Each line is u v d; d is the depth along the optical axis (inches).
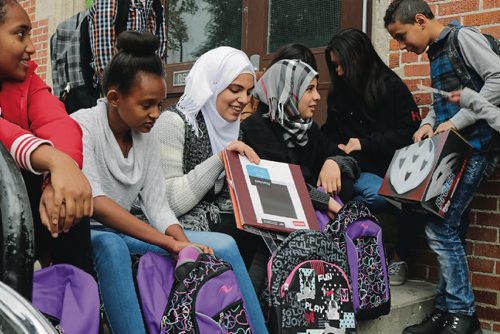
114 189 77.4
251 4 160.1
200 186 86.0
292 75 104.5
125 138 79.3
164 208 81.0
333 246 85.7
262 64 157.6
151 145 81.6
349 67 118.1
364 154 118.3
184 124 90.5
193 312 64.9
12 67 60.3
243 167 88.1
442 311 108.8
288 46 114.9
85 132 74.3
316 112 147.6
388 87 118.4
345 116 123.9
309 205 91.0
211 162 86.8
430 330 107.7
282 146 104.0
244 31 161.5
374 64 119.0
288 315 78.7
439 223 105.3
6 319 32.6
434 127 113.0
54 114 61.7
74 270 58.9
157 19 143.9
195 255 69.2
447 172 99.9
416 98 126.8
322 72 146.6
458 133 102.2
